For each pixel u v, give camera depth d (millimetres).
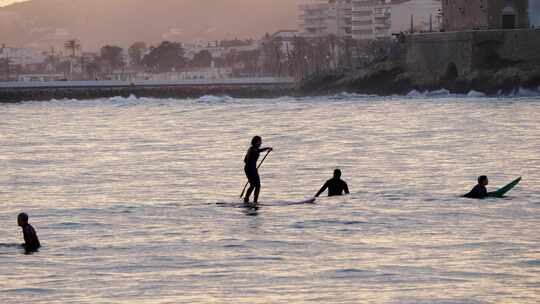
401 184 136250
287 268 80375
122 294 72500
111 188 140250
